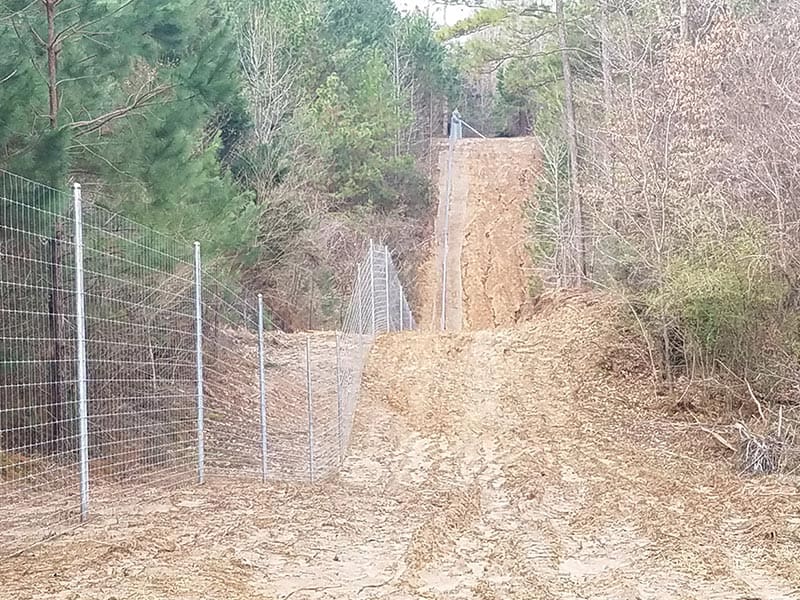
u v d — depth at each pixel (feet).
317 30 117.08
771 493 30.12
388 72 126.82
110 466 27.58
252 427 38.65
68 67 32.50
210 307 36.01
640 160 49.32
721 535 24.95
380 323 72.08
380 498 30.78
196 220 39.24
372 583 19.98
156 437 30.53
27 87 28.45
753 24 50.08
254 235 58.08
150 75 38.60
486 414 49.24
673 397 47.62
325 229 91.66
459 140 175.73
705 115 45.83
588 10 75.20
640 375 52.85
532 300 91.50
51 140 27.43
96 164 33.63
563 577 20.92
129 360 29.84
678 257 46.16
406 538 24.62
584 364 55.47
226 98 35.73
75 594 17.60
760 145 42.93
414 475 36.47
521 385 54.03
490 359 59.88
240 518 26.16
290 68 100.07
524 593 19.26
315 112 103.50
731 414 42.98
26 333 26.04
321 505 28.78
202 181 40.73
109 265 29.35
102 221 32.01
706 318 44.24
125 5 31.48
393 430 46.06
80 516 24.54
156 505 27.45
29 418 24.94
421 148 160.15
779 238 41.70
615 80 73.36
